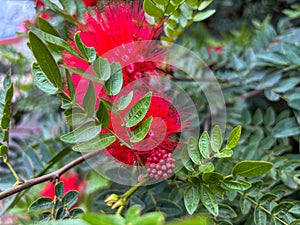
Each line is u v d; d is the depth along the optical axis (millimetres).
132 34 224
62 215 198
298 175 262
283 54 300
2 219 290
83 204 268
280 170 267
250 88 347
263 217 219
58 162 298
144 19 237
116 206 204
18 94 353
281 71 307
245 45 381
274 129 293
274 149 287
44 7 287
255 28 430
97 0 246
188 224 86
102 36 221
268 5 463
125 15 227
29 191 280
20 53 322
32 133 364
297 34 335
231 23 472
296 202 220
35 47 160
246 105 337
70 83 179
